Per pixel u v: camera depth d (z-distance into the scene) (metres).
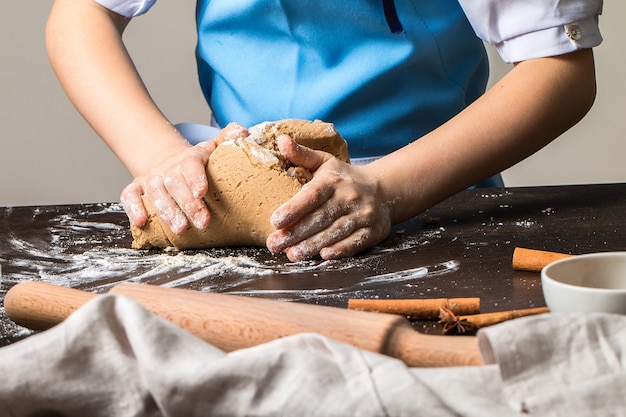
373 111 1.55
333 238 1.15
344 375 0.58
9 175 2.94
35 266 1.15
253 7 1.55
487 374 0.60
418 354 0.68
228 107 1.65
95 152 2.95
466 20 1.58
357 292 0.99
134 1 1.63
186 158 1.23
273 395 0.58
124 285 0.82
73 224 1.39
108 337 0.63
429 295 0.96
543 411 0.58
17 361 0.62
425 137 1.33
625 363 0.60
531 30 1.38
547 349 0.61
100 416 0.62
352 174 1.22
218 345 0.74
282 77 1.57
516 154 1.36
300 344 0.63
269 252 1.20
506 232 1.23
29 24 2.85
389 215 1.24
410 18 1.53
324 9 1.51
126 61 1.56
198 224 1.18
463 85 1.62
